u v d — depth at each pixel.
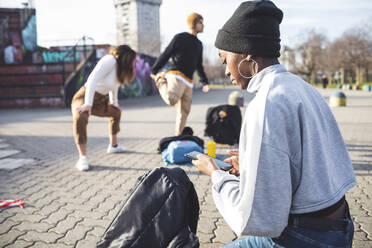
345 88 39.28
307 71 62.69
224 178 1.18
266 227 0.98
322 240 1.04
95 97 4.33
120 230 1.63
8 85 15.66
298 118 1.01
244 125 1.07
